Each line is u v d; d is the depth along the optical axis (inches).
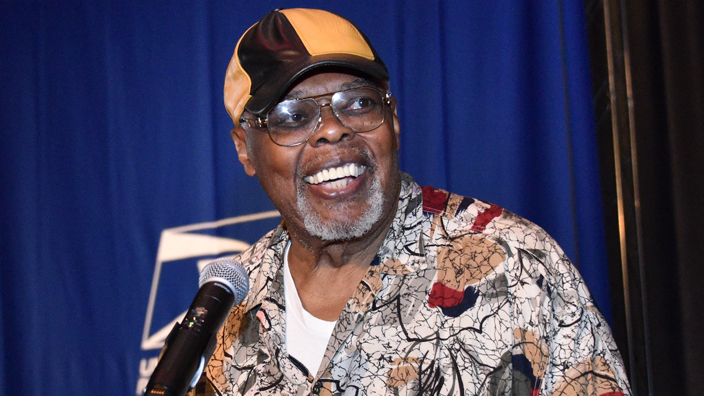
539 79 77.7
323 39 41.0
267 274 45.6
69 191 87.0
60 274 86.3
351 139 39.8
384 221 42.0
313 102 40.0
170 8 87.1
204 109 85.4
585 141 75.7
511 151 78.3
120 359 84.7
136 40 87.4
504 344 36.2
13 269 86.9
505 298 37.2
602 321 37.3
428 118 80.7
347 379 38.3
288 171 41.0
